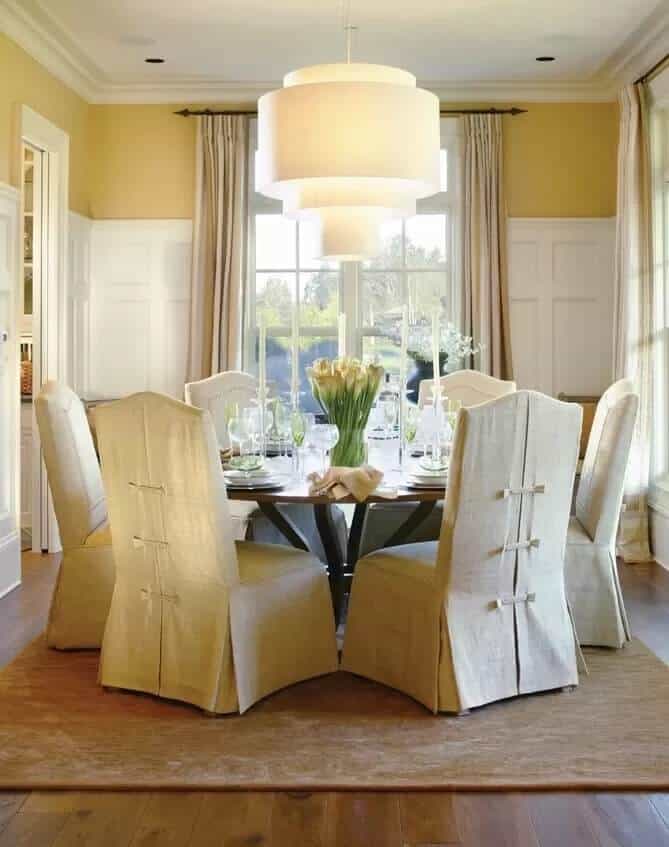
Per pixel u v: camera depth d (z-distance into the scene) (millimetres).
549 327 6539
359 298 6641
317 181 3809
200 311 6488
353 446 3783
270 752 2961
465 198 6457
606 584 3941
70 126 6137
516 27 5352
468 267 6449
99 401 6445
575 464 3449
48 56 5602
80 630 3912
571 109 6516
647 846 2424
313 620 3570
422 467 3695
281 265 6652
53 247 5773
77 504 3912
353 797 2689
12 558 4957
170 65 6055
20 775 2799
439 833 2490
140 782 2754
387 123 3615
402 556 3533
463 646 3275
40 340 5801
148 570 3396
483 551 3287
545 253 6531
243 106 6555
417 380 6531
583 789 2725
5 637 4117
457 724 3174
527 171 6527
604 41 5594
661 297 5594
